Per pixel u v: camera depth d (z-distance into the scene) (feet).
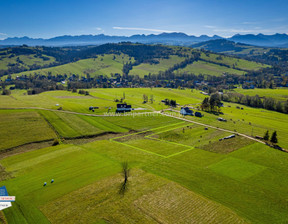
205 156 244.01
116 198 160.97
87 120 383.65
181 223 136.98
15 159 235.81
